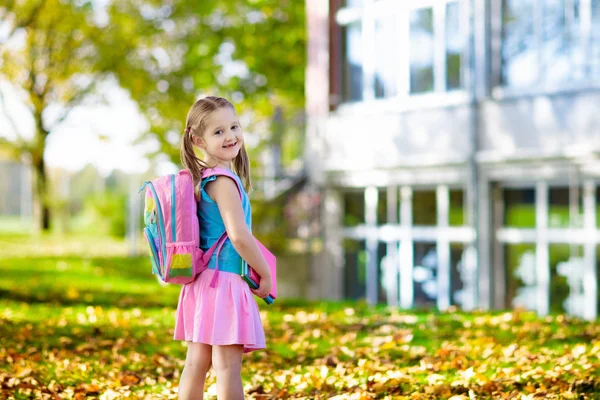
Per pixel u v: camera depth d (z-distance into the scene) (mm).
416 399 4719
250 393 5012
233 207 3592
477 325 7945
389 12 13555
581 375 5086
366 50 13938
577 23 11367
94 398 4961
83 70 20922
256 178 15000
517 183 12078
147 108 21000
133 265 18000
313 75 14695
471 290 12422
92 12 20469
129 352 6543
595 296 11133
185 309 3691
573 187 11367
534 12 11852
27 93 21531
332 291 14359
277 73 23406
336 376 5418
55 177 34406
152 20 20938
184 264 3578
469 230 12477
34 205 28062
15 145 22891
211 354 3781
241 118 15430
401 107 13414
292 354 6418
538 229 11805
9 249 20969
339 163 14172
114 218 28938
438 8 12875
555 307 11586
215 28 22031
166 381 5461
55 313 9039
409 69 13328
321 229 14547
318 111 14617
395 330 7625
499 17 12258
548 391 4828
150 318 8594
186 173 3684
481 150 12422
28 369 5430
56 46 20406
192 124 3715
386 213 13719
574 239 11367
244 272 3602
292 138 15062
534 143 11820
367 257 13977
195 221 3611
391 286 13594
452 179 12695
